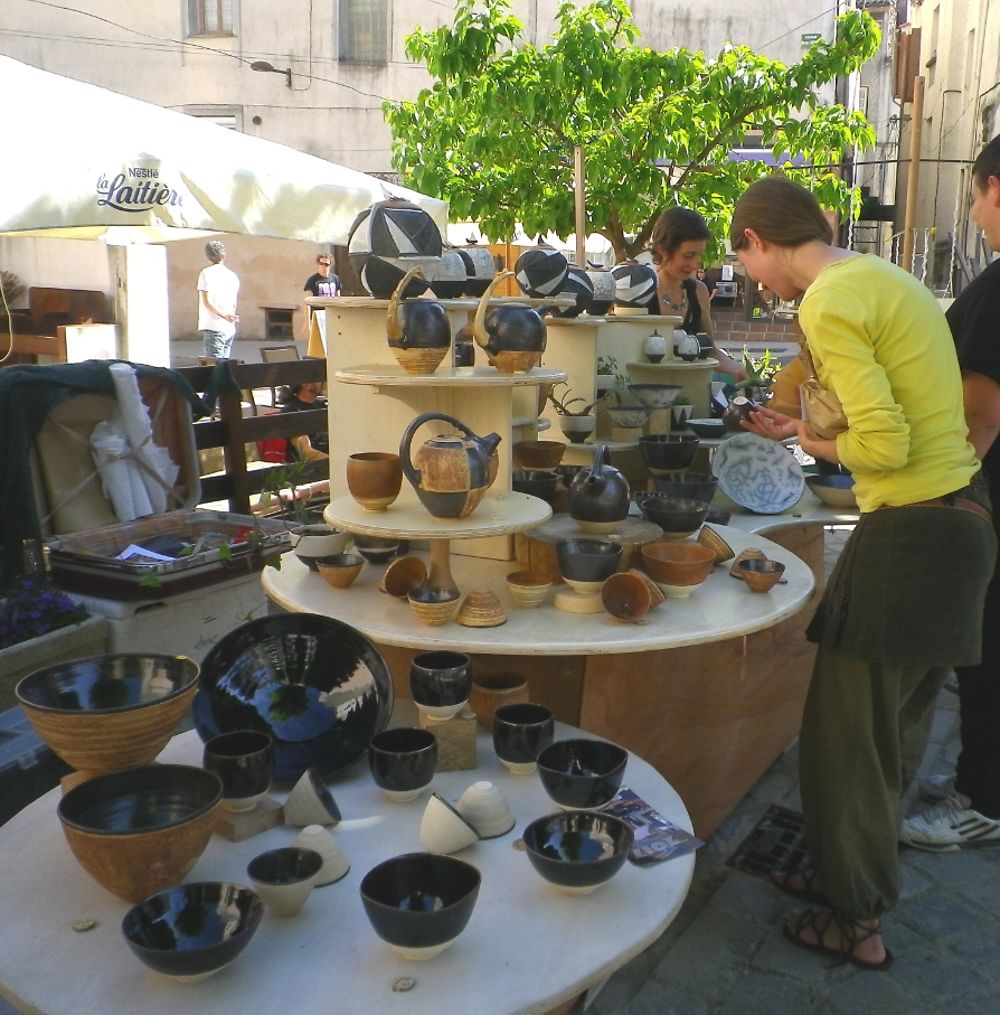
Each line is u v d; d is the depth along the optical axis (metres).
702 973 2.32
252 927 1.32
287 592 2.40
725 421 3.29
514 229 7.46
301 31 17.12
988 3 12.66
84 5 17.19
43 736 1.56
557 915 1.48
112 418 4.13
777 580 2.38
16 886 1.53
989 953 2.42
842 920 2.36
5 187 3.95
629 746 2.51
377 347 2.66
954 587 2.04
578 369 3.38
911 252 10.30
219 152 4.88
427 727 1.95
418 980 1.34
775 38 15.27
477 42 6.89
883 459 1.95
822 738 2.22
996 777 2.83
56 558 3.64
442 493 2.13
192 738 2.00
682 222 4.06
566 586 2.33
